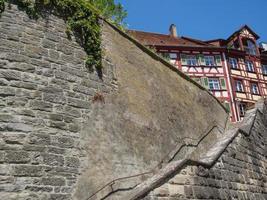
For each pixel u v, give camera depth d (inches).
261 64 1680.6
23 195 318.0
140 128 474.3
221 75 1525.6
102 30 477.7
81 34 435.2
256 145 468.8
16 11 384.5
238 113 1492.4
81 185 361.7
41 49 386.6
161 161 489.4
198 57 1517.0
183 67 1482.5
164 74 594.6
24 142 336.8
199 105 677.9
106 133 414.0
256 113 514.6
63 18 423.8
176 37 1636.3
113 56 480.1
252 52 1678.2
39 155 340.8
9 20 376.2
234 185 373.4
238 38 1670.8
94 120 406.0
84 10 446.9
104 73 447.5
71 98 391.2
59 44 405.7
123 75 484.4
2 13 374.3
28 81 362.6
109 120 426.0
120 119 444.1
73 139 374.6
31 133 344.5
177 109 589.3
